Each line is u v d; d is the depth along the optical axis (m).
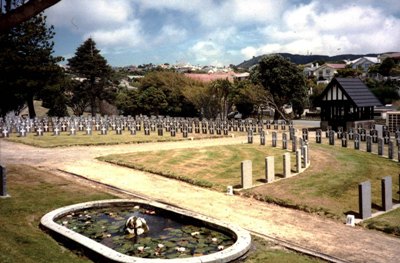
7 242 10.41
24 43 57.94
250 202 15.72
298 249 10.61
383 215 13.68
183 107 71.31
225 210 14.52
